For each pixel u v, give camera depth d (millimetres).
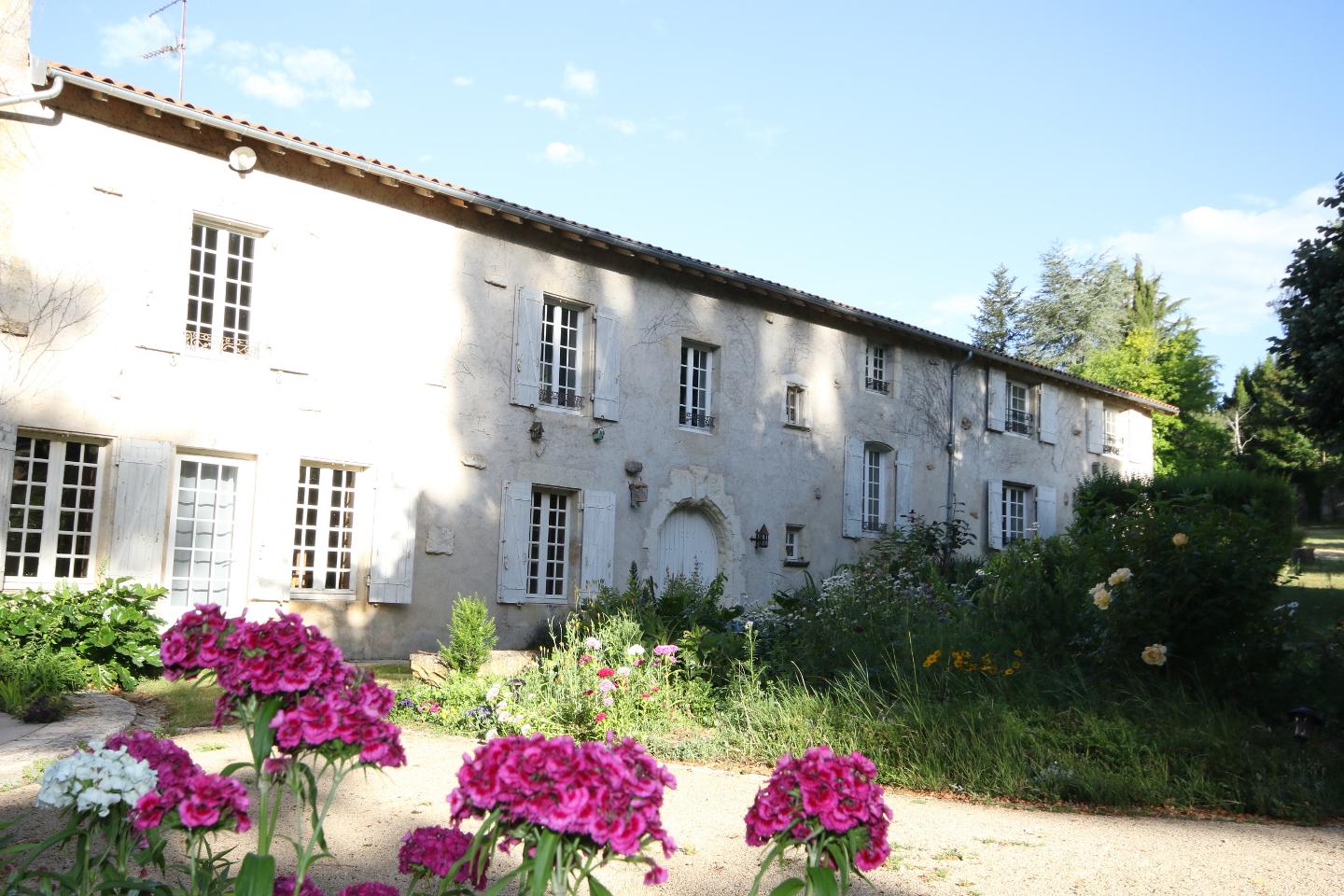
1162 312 48281
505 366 13430
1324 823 5285
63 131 10172
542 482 13727
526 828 2061
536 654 10289
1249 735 6398
